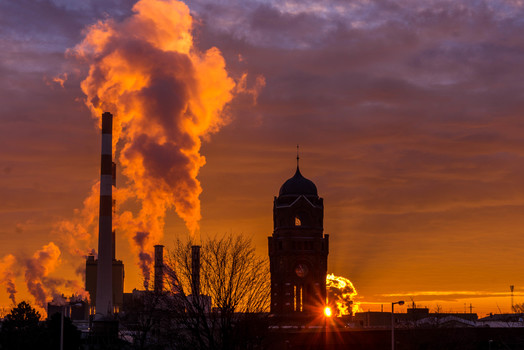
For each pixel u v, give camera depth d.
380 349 168.88
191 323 118.44
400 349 168.12
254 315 114.38
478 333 184.88
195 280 112.12
